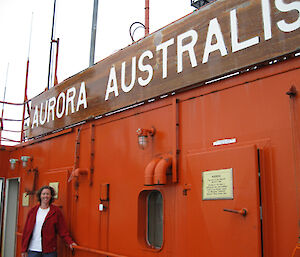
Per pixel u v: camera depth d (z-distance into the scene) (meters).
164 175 3.97
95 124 5.58
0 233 8.27
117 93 5.09
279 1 3.24
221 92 3.74
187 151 3.98
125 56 5.05
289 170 3.05
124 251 4.60
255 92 3.43
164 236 4.04
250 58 3.41
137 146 4.68
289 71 3.19
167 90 4.27
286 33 3.15
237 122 3.53
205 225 3.54
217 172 3.51
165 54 4.38
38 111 7.30
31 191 7.11
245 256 3.15
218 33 3.75
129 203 4.66
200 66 3.90
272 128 3.24
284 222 3.01
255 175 3.19
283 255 2.97
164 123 4.33
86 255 5.29
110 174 5.07
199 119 3.91
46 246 5.36
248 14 3.49
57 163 6.45
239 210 3.25
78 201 5.66
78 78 6.05
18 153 8.16
